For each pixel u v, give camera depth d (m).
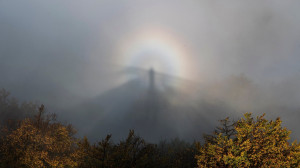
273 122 7.27
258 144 7.10
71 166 8.33
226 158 6.95
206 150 7.68
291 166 7.11
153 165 7.54
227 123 8.12
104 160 7.20
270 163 6.94
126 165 7.24
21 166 8.29
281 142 7.20
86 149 7.45
